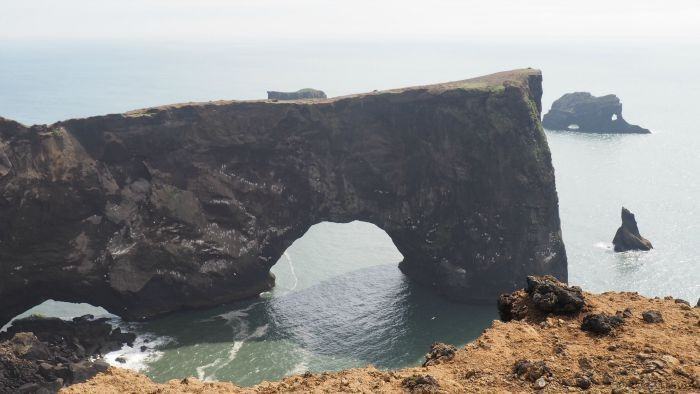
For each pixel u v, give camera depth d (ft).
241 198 388.78
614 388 54.95
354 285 402.11
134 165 364.79
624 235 440.45
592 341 66.69
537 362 60.59
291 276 419.13
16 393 254.27
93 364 282.56
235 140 378.53
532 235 392.06
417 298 383.65
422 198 407.64
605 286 374.22
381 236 508.53
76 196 343.87
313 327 336.29
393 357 298.15
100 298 359.66
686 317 71.51
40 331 318.04
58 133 339.36
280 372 284.20
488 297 391.65
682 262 409.90
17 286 334.85
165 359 299.58
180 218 370.32
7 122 325.01
